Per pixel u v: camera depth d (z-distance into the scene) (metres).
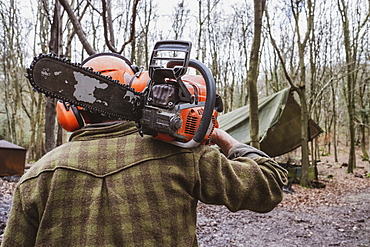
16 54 20.75
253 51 6.62
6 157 9.58
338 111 32.47
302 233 5.84
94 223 0.90
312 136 12.88
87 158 0.96
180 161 0.98
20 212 0.98
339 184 12.53
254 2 6.63
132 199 0.92
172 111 0.90
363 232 5.93
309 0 12.20
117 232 0.89
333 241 5.41
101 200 0.92
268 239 5.44
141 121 0.92
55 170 0.96
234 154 1.18
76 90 0.89
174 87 0.92
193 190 0.99
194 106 0.97
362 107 23.70
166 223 0.91
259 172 1.07
